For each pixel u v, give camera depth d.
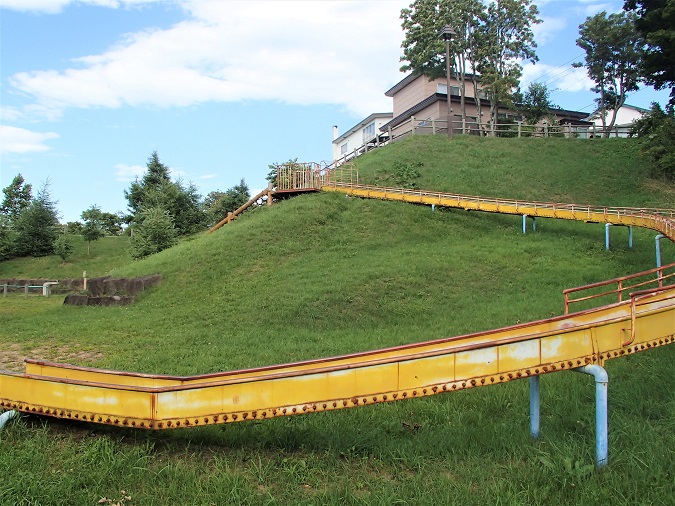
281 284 17.44
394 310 15.45
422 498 4.62
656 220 19.78
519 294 16.52
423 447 5.84
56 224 35.44
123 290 18.88
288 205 25.98
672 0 25.56
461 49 40.06
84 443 5.90
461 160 34.06
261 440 6.12
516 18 39.94
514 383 8.20
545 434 6.02
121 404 5.68
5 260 33.44
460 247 21.48
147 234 29.70
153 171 42.81
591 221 22.69
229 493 4.81
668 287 5.79
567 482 4.87
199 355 11.16
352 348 11.39
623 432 5.82
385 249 21.42
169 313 16.06
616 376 8.27
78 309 18.09
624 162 33.34
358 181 30.50
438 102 42.56
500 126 42.00
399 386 5.34
